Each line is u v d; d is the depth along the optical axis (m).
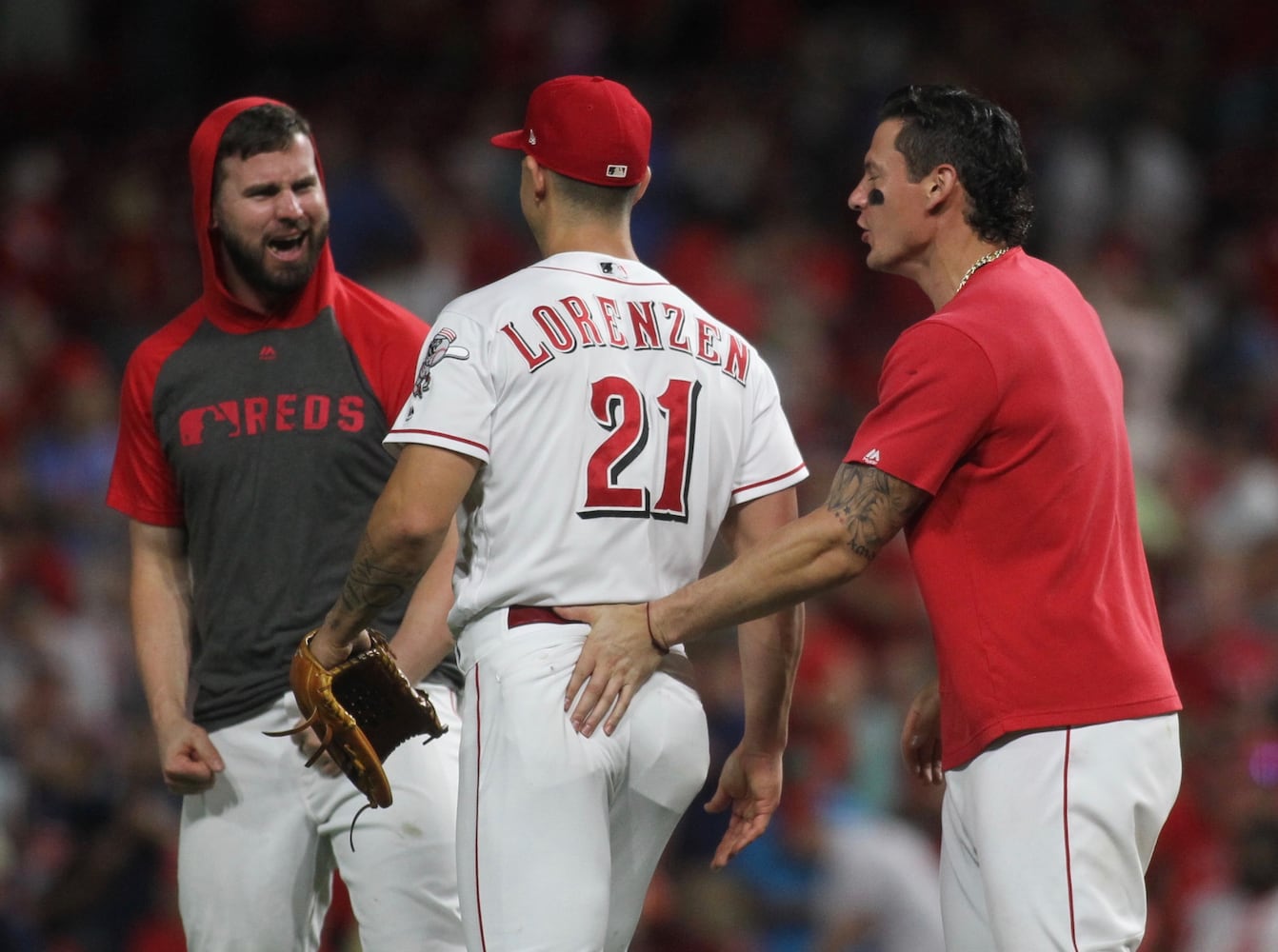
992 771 12.48
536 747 12.52
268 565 14.95
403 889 14.55
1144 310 49.56
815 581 12.46
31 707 31.33
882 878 25.83
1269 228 55.56
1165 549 42.06
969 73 60.72
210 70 64.50
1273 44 64.00
